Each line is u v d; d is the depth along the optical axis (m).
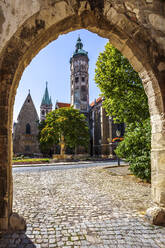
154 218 2.88
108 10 3.24
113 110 9.92
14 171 11.28
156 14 3.50
